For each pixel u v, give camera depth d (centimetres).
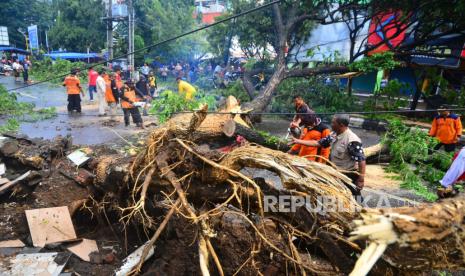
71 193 471
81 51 3350
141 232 420
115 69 1152
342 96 1330
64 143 583
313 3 1303
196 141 402
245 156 305
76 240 400
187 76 2123
